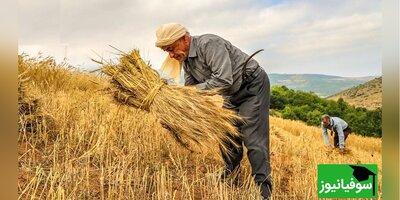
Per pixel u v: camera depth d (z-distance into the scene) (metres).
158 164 3.42
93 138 3.71
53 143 3.57
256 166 3.21
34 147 3.31
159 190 3.12
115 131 3.82
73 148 3.52
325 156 4.01
